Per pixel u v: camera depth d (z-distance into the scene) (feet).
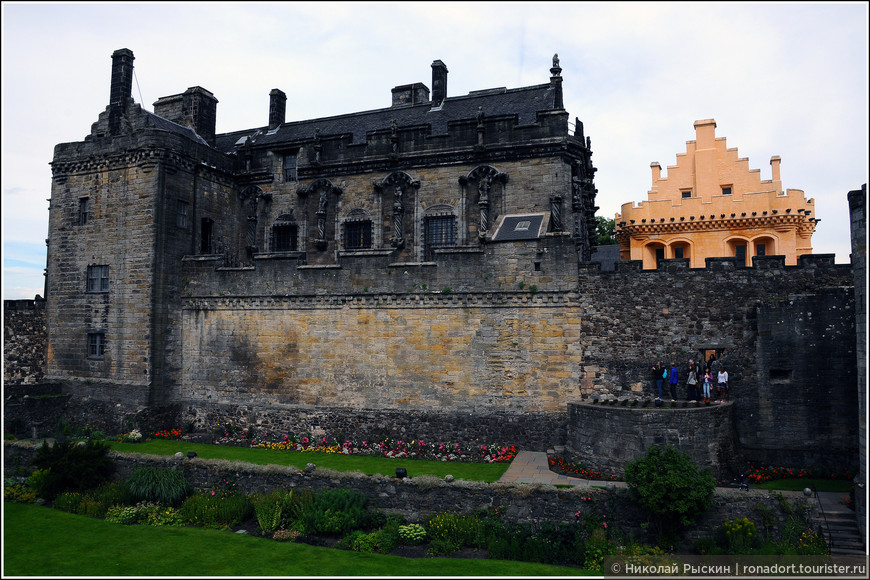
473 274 88.94
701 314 81.15
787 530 59.47
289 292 97.45
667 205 127.65
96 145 106.22
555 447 81.20
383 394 91.97
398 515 69.15
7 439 94.32
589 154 111.45
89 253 105.60
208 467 77.97
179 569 58.65
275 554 62.49
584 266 85.46
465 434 87.20
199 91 124.26
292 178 115.96
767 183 127.34
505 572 57.62
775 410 77.36
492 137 101.45
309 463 74.74
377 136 109.09
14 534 68.23
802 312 77.05
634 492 63.31
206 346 101.86
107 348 102.42
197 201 107.86
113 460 82.69
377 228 108.58
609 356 83.61
